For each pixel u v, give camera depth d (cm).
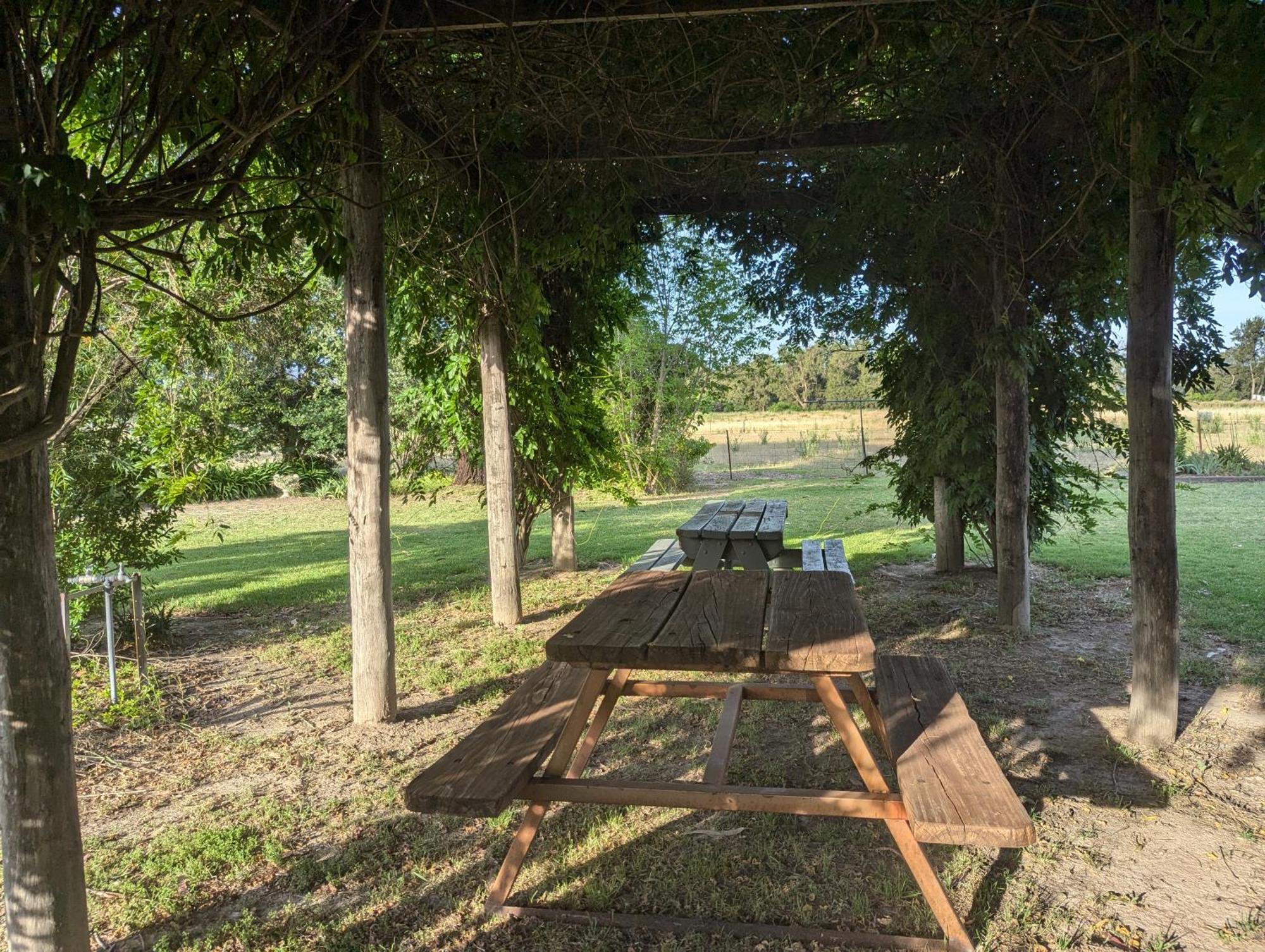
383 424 432
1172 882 269
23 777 194
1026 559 589
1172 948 235
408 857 294
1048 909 255
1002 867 280
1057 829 305
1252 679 466
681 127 527
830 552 605
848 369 3950
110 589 462
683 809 322
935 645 558
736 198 682
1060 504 712
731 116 527
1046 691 460
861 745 282
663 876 274
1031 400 679
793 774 351
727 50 450
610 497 1582
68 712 202
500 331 630
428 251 564
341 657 561
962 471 750
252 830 316
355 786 355
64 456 567
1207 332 526
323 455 1969
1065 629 594
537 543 1074
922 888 239
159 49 229
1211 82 279
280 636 632
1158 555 379
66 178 171
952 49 465
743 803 255
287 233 359
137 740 415
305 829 316
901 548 923
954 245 599
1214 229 393
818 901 259
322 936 247
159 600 765
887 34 411
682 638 259
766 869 278
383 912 260
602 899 260
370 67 413
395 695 441
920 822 203
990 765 240
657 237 749
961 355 722
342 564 988
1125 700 445
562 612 676
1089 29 396
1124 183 442
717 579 354
